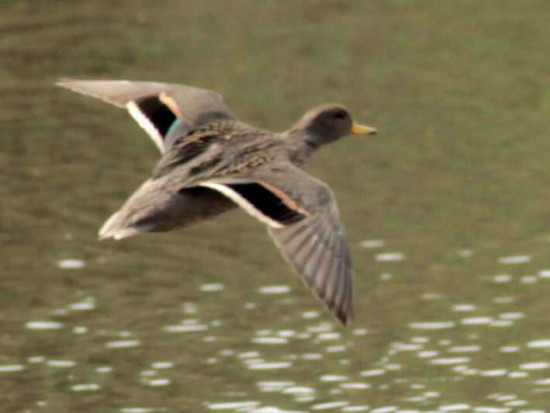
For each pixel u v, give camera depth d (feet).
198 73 80.38
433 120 76.02
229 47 84.74
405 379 51.62
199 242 63.52
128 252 62.39
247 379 51.78
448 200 66.74
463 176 69.41
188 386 51.34
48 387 51.57
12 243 62.75
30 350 54.29
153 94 30.55
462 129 74.79
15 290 58.90
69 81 31.12
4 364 53.21
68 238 63.31
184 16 90.27
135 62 81.76
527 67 82.28
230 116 30.07
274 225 25.02
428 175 69.67
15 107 77.30
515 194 67.51
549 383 51.16
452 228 63.87
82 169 70.13
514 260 60.90
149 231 26.81
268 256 61.82
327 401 49.98
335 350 53.83
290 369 52.44
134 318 56.39
